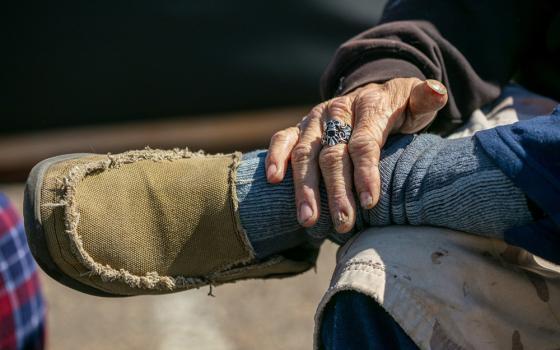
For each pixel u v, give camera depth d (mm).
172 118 3240
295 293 2467
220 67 3191
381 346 1281
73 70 3154
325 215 1340
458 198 1304
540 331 1312
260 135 3283
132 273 1336
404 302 1274
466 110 1481
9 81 3162
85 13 3092
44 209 1317
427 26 1495
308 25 3164
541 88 1542
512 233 1299
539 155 1281
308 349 2184
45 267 1334
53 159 1356
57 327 2346
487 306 1297
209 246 1350
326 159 1332
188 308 2412
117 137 3227
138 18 3102
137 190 1341
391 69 1432
